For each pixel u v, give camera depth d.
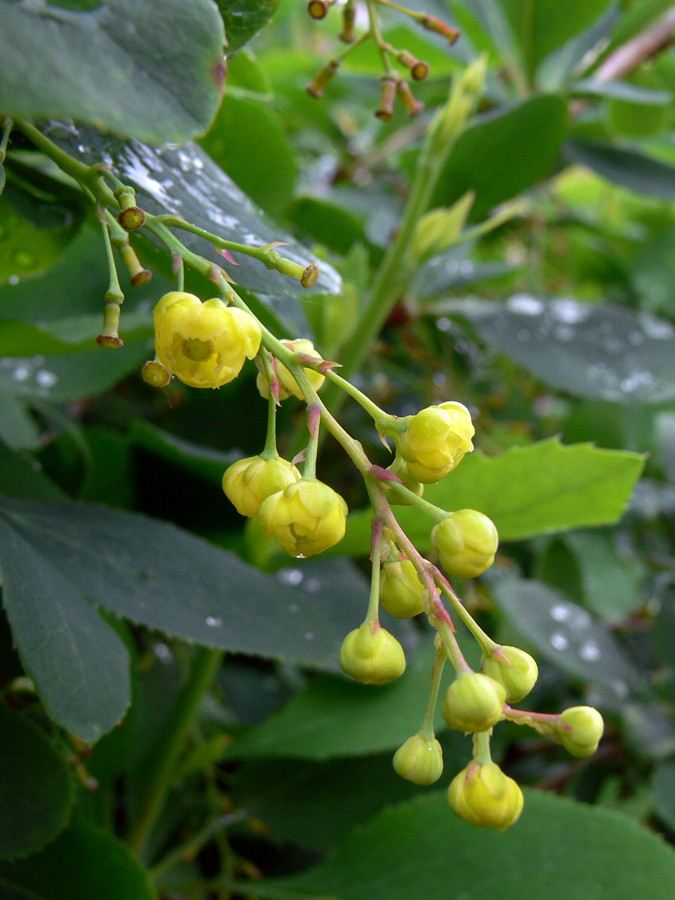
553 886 0.16
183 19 0.09
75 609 0.12
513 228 0.38
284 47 0.46
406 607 0.10
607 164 0.27
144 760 0.20
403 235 0.21
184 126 0.08
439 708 0.18
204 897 0.22
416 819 0.17
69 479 0.20
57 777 0.13
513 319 0.26
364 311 0.21
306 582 0.22
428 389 0.30
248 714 0.24
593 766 0.25
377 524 0.10
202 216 0.12
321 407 0.10
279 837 0.20
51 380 0.21
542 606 0.24
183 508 0.20
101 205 0.11
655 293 0.37
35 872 0.15
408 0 0.25
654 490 0.30
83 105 0.08
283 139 0.18
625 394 0.24
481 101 0.29
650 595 0.30
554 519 0.16
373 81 0.32
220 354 0.09
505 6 0.26
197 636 0.13
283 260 0.10
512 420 0.34
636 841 0.16
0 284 0.18
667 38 0.30
